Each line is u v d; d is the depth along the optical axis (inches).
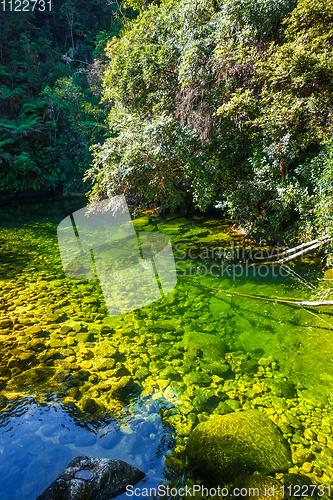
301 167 177.0
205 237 255.0
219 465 65.9
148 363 101.7
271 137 186.2
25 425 77.0
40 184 597.9
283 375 96.7
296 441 72.8
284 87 169.3
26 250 238.7
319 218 159.2
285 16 175.6
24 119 598.9
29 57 718.5
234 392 89.2
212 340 115.0
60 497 57.5
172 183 253.3
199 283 170.2
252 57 176.1
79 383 91.9
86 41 914.1
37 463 66.9
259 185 200.7
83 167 608.1
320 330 123.1
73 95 617.3
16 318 131.3
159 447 71.2
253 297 153.0
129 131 239.0
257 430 73.5
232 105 179.5
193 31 212.5
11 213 407.2
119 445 71.6
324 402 85.4
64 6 853.2
